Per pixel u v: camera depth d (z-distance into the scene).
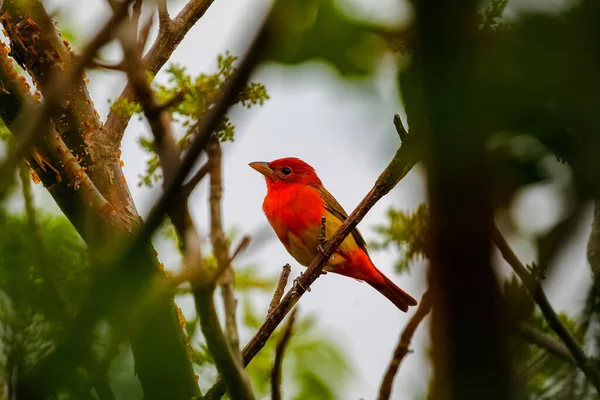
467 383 3.45
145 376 5.49
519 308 5.08
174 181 4.38
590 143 3.11
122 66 4.86
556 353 7.02
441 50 3.05
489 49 3.03
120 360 5.37
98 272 4.66
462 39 3.04
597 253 5.88
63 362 4.76
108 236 7.70
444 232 3.27
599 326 6.43
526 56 2.99
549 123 3.08
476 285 3.35
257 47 3.89
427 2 3.04
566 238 4.59
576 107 2.97
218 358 5.43
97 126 8.79
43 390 4.75
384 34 4.39
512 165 3.70
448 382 3.48
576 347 6.62
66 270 4.94
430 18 3.04
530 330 7.02
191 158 4.28
